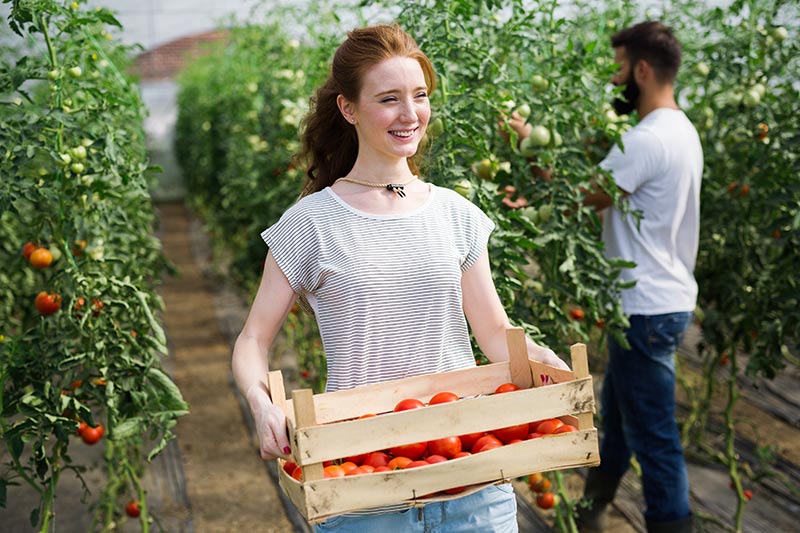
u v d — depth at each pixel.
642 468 2.71
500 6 2.47
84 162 2.46
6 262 3.23
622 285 2.57
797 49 3.11
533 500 3.38
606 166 2.69
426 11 2.43
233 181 5.69
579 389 1.50
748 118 3.23
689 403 4.29
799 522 3.16
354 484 1.38
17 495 3.57
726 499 3.36
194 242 10.44
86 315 2.32
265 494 3.63
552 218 2.51
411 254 1.61
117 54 3.42
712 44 3.30
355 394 1.54
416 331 1.62
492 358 1.74
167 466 3.90
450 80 2.54
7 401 2.34
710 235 3.47
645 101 2.84
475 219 1.70
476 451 1.50
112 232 2.64
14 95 4.04
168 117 14.50
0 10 5.35
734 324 3.41
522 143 2.54
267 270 1.65
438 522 1.51
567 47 2.60
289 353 5.55
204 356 5.68
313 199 1.66
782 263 3.15
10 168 2.29
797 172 3.12
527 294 2.59
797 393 4.30
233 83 6.96
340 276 1.58
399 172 1.66
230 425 4.43
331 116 1.76
